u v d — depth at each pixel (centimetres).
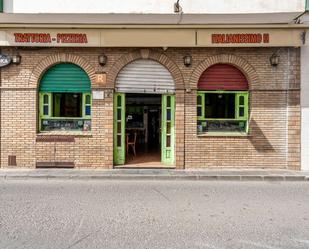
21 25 910
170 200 618
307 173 889
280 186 764
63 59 948
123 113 980
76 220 492
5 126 951
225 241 414
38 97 966
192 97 961
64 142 958
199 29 926
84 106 978
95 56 955
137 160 1053
